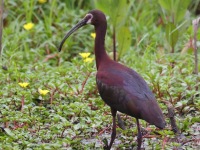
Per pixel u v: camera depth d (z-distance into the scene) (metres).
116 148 11.53
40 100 13.36
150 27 18.55
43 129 11.99
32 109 12.48
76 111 12.34
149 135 11.81
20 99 12.91
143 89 10.90
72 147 11.35
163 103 13.19
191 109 13.03
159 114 10.55
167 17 16.61
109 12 15.84
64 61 16.69
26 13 18.20
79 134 11.84
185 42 17.03
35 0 18.70
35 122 12.18
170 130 11.84
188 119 12.43
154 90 13.55
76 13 19.33
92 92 13.73
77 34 18.00
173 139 11.79
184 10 16.44
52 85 13.36
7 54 15.62
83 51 17.73
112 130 11.30
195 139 11.73
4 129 11.70
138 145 10.96
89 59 14.57
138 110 10.63
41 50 16.86
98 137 11.71
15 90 13.40
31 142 11.41
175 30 16.19
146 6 19.19
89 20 12.09
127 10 16.42
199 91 13.61
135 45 17.56
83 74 14.45
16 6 18.61
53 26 18.42
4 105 12.66
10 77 14.31
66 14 18.64
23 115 12.21
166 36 16.36
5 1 18.31
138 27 18.12
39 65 14.98
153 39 17.27
